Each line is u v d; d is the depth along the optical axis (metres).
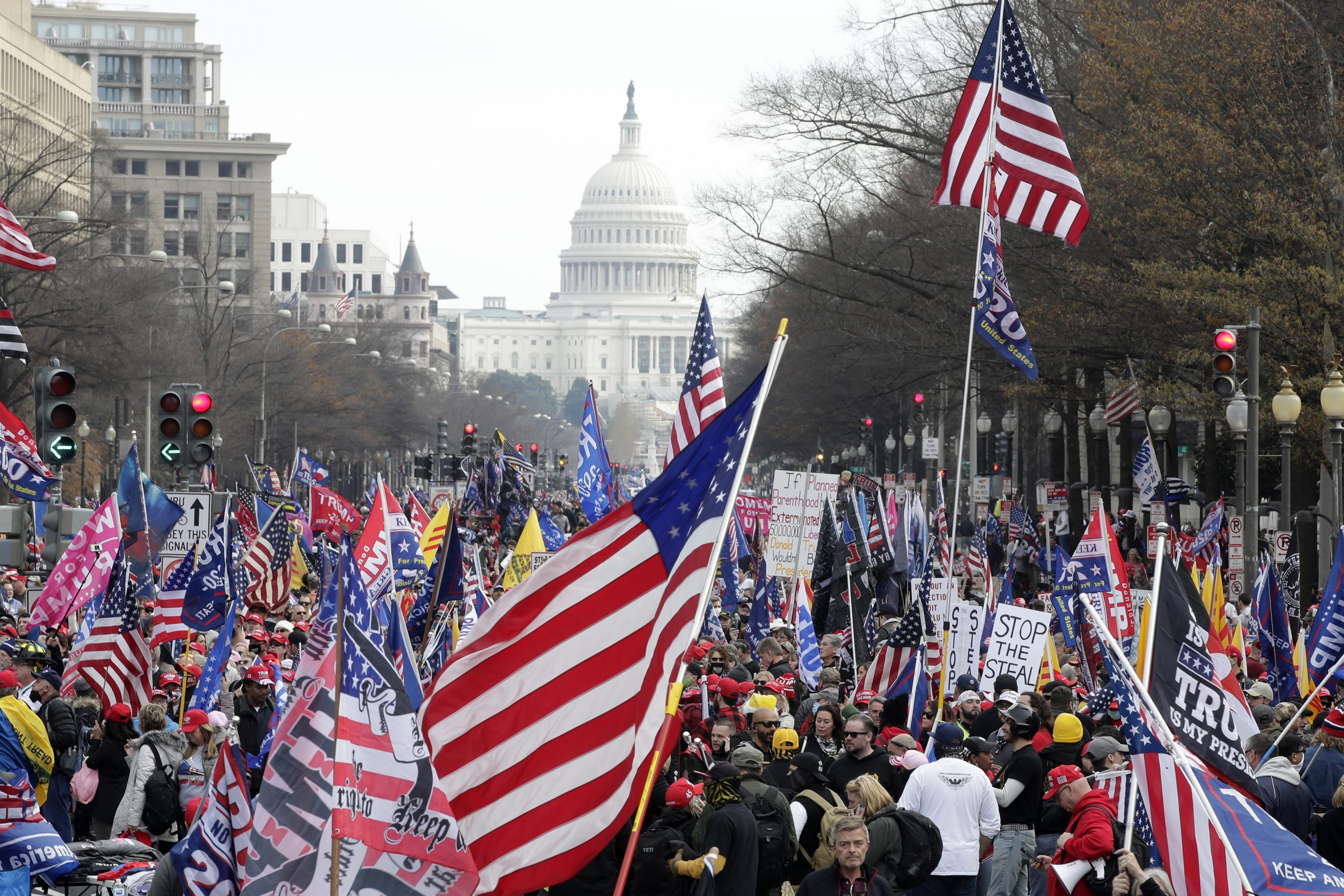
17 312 163.25
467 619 47.22
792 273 147.38
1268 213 91.00
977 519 147.50
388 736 24.45
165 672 53.06
